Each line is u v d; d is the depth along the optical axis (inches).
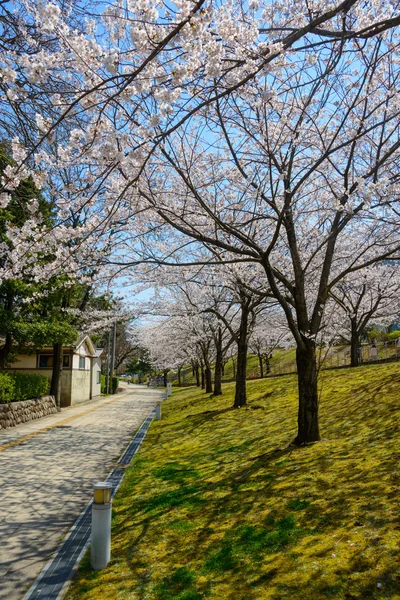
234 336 571.8
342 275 283.9
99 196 242.1
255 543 165.2
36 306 598.9
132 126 192.4
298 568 141.8
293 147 276.1
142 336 1241.4
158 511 218.2
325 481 215.2
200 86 172.2
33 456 369.1
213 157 327.9
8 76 140.3
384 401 371.6
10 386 556.4
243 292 529.3
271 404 516.4
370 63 217.5
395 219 323.6
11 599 145.3
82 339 872.9
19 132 222.2
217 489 237.9
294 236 303.6
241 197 353.1
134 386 2134.6
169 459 338.6
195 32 121.3
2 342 645.3
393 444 251.0
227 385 1028.5
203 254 509.7
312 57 182.7
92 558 166.2
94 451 393.1
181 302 666.2
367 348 1103.6
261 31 152.8
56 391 750.5
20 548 186.4
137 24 137.1
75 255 267.7
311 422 295.3
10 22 190.2
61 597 145.6
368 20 210.7
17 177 164.4
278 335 1056.2
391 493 183.3
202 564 156.6
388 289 681.6
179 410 711.1
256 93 234.8
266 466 260.5
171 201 315.6
